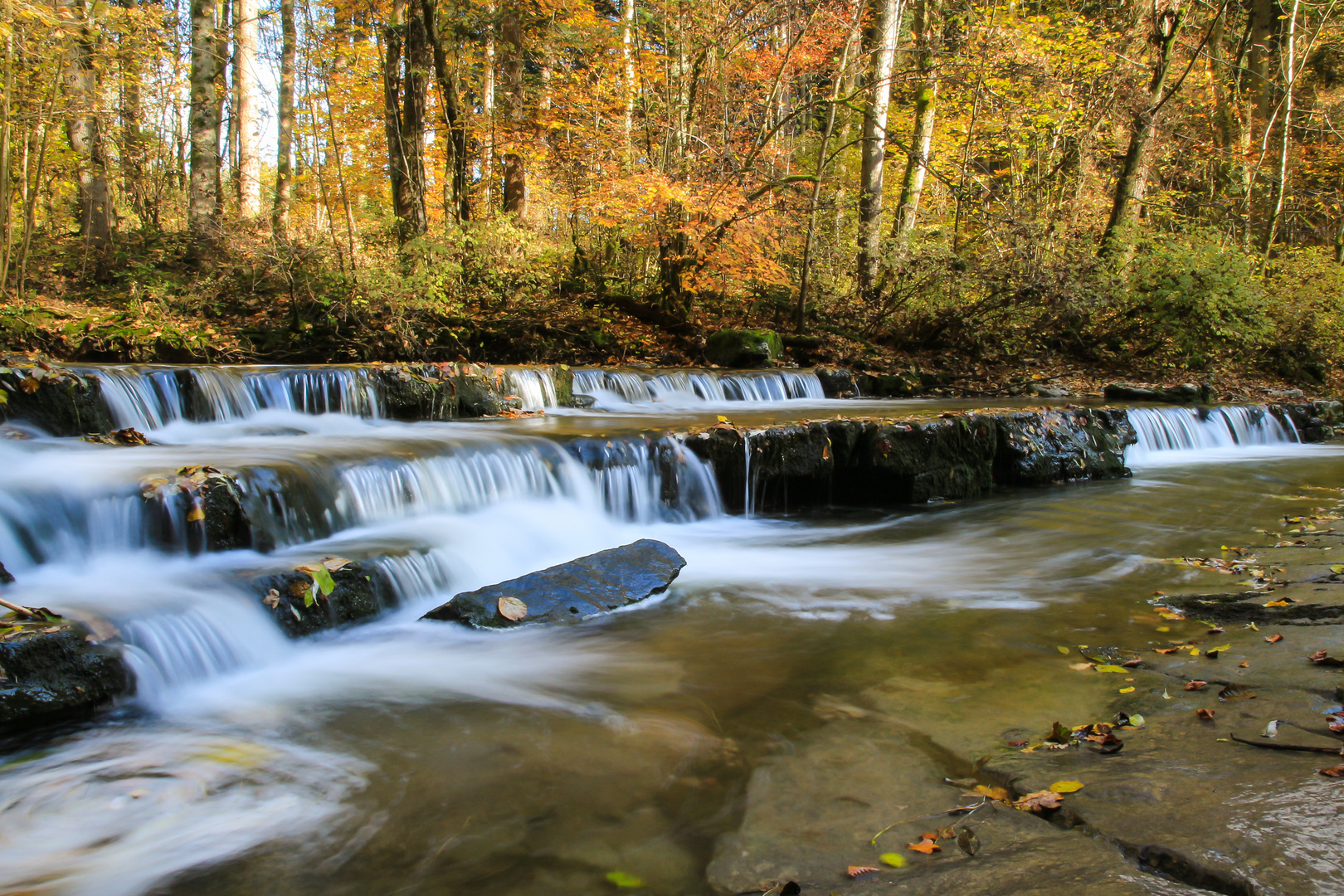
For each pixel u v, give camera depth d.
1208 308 15.87
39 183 12.18
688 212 13.92
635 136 16.23
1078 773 2.89
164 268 13.82
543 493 6.98
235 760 3.30
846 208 18.61
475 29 16.41
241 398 8.09
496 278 14.72
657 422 9.02
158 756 3.33
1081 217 18.55
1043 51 18.88
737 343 14.12
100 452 6.00
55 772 3.19
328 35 13.78
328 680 4.11
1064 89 18.88
